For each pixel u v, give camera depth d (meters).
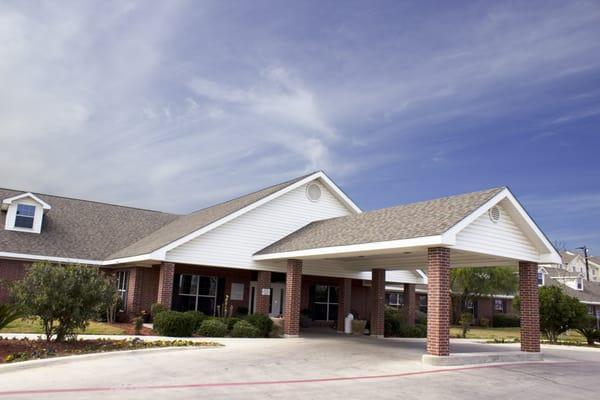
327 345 17.91
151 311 20.78
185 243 21.02
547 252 16.83
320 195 25.08
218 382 10.45
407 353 16.20
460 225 14.31
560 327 28.56
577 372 14.18
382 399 9.67
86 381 9.91
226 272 25.16
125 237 28.50
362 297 29.55
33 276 13.67
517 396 10.49
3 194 28.33
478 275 42.31
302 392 9.92
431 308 14.30
